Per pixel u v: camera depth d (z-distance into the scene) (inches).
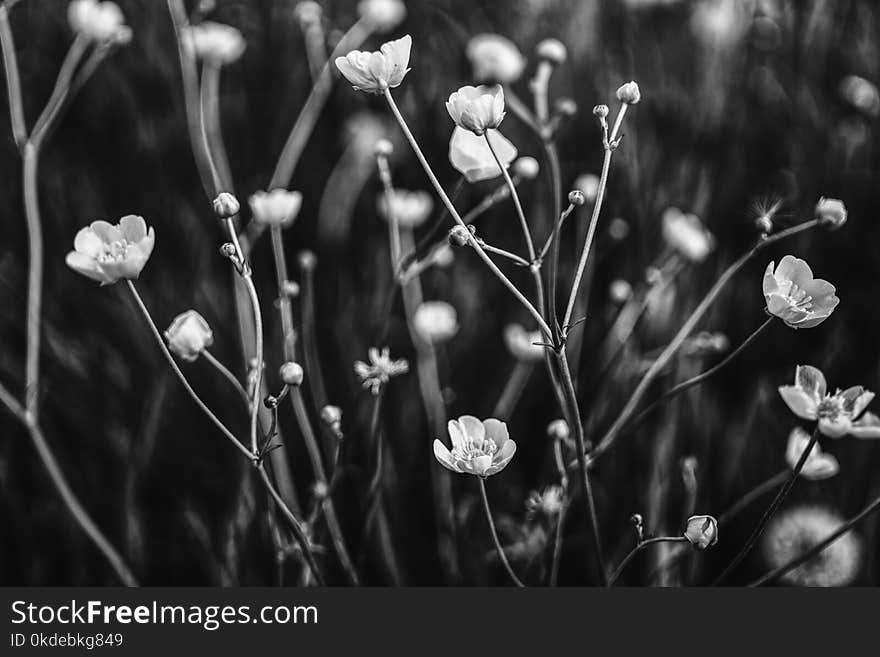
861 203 28.5
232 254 18.9
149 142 30.4
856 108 31.8
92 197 29.1
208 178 27.7
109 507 24.5
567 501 21.5
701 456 24.4
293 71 34.0
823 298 19.1
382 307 26.9
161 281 27.4
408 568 24.1
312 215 29.1
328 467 24.1
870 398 19.1
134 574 23.5
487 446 19.5
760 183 29.6
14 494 24.3
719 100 30.4
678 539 19.0
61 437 25.5
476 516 23.5
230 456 24.8
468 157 20.5
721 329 26.8
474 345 26.7
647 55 33.0
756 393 25.1
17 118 24.6
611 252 27.6
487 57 26.7
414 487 24.8
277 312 26.6
